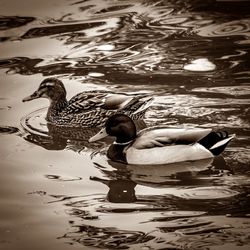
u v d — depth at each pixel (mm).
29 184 13219
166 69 17594
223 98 15977
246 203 12336
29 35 20125
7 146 14656
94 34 19969
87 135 15453
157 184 13188
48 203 12594
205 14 20859
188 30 19828
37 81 17438
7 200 12695
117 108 15828
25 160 14094
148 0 22188
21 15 21516
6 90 17094
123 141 14250
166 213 12156
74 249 11242
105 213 12242
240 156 13883
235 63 17641
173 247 11203
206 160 13898
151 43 19156
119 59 18359
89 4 22125
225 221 11836
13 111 16250
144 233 11602
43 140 15016
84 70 17891
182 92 16359
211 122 15031
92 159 14195
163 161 13922
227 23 20156
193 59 18016
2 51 19219
